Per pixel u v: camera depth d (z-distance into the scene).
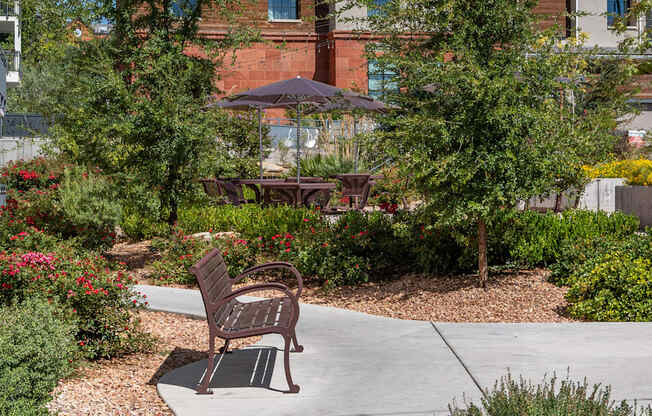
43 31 33.94
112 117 11.59
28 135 23.62
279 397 4.66
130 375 5.43
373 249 9.55
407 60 7.96
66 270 6.23
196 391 4.82
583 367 5.09
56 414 4.30
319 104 16.50
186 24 12.70
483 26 8.09
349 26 26.69
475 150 7.79
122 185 11.71
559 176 8.34
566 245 8.51
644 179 14.36
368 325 6.78
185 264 10.11
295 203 15.00
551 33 8.14
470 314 7.43
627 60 10.48
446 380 4.91
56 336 4.94
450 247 9.06
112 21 12.51
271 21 27.53
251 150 19.44
